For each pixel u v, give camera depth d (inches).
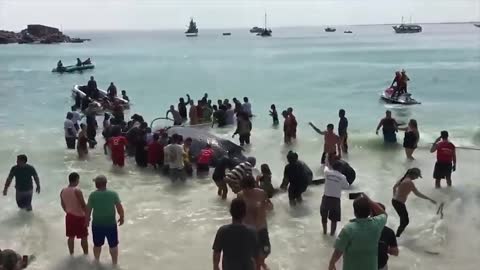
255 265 249.1
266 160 664.4
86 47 5615.2
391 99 1151.0
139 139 636.7
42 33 7514.8
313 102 1194.6
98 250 364.8
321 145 747.4
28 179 469.4
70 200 372.2
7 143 784.9
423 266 354.3
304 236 413.1
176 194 530.6
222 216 465.1
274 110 914.7
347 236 241.8
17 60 3193.9
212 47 4931.1
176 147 565.6
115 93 1154.0
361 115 1008.2
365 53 3373.5
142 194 530.9
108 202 357.1
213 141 652.7
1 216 463.8
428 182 554.6
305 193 520.1
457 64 2225.6
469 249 380.8
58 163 662.5
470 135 799.7
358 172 599.5
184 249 393.7
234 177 474.3
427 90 1391.5
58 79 1854.1
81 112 1072.8
